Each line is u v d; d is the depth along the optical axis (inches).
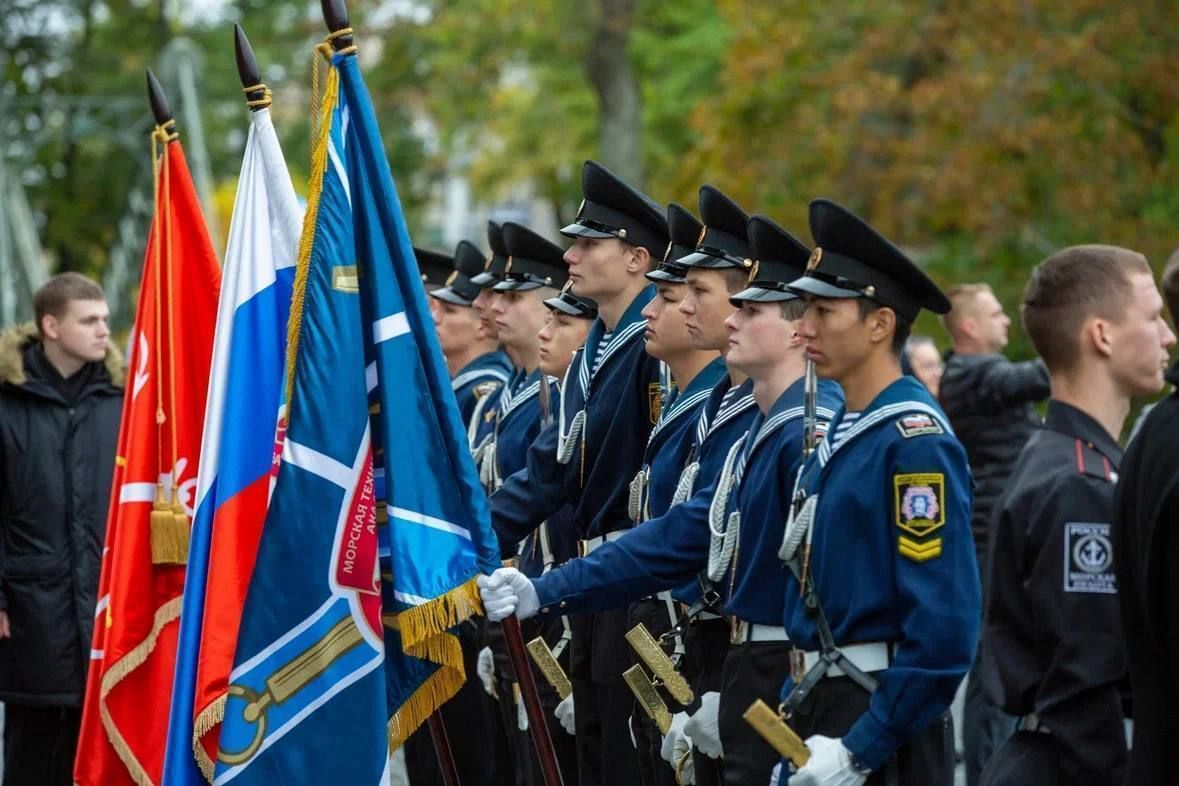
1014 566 448.8
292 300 502.6
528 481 599.5
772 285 460.1
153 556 636.7
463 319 778.8
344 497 490.6
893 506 408.5
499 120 2832.2
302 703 482.9
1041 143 1630.2
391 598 500.4
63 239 2506.2
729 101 1855.3
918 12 1715.1
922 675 395.9
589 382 584.7
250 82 549.6
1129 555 388.8
